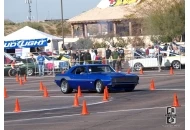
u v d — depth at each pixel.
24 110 23.12
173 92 27.62
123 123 17.33
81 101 25.77
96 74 29.31
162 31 64.44
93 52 50.94
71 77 30.47
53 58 51.84
